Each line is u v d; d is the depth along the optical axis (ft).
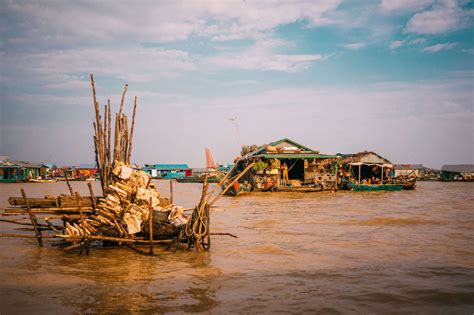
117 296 27.68
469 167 282.77
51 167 350.64
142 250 42.57
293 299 27.14
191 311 24.91
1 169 250.57
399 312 24.95
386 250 42.45
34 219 44.39
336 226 59.52
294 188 134.41
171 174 346.54
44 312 24.68
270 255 40.29
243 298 27.32
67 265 36.40
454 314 24.70
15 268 35.17
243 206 91.40
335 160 143.64
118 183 43.78
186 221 45.19
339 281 31.22
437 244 45.60
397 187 150.00
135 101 51.16
